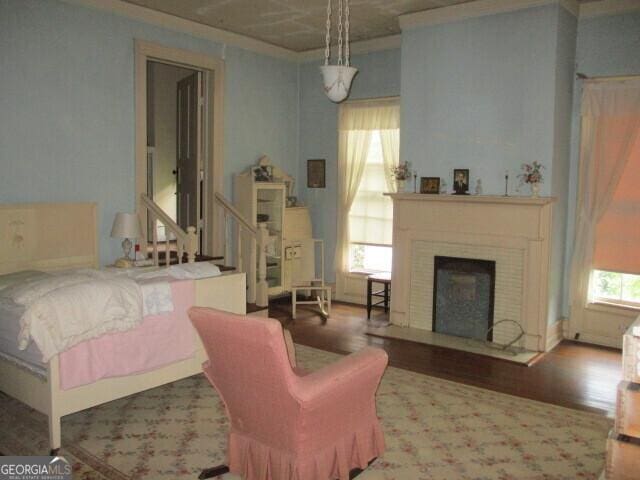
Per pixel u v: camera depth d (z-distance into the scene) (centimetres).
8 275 411
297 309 639
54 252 473
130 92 528
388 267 659
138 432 321
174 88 837
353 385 259
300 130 718
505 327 499
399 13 535
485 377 421
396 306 564
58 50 472
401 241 554
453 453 299
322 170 697
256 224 625
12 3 441
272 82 676
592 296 519
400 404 366
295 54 694
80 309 298
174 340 352
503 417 347
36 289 309
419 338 518
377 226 654
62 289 304
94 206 500
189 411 352
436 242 533
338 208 682
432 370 436
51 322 286
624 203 492
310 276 634
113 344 317
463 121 519
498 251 497
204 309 250
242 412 260
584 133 508
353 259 685
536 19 472
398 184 558
